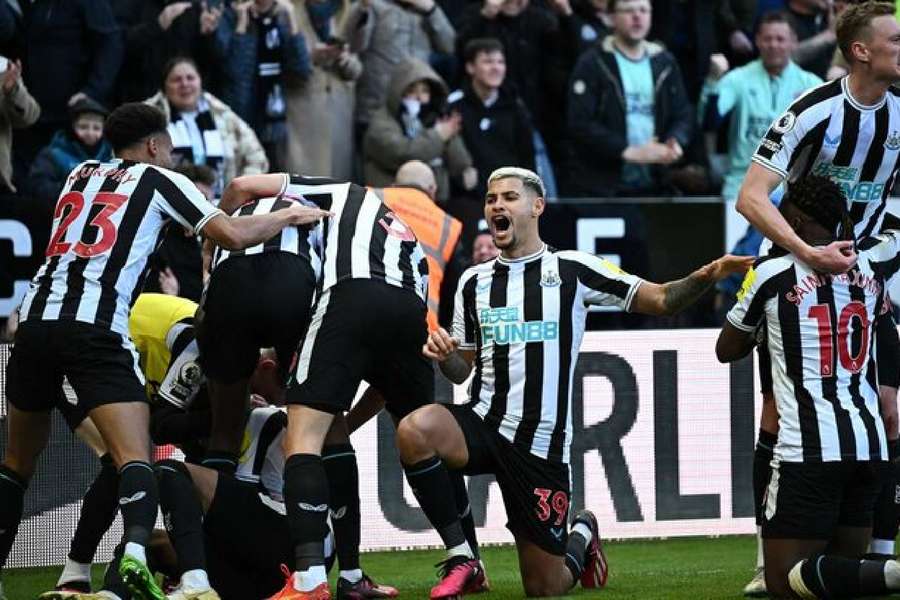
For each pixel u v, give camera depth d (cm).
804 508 1772
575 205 3097
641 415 2545
